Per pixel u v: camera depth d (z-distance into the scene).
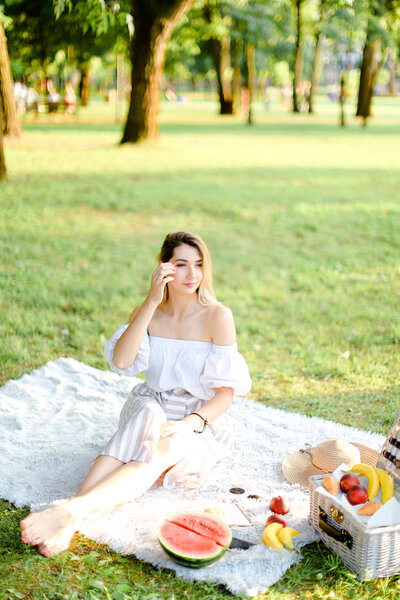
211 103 64.25
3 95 19.12
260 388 5.21
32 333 6.09
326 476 3.29
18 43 23.44
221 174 15.55
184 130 27.88
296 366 5.64
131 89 19.58
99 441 4.19
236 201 12.45
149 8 17.95
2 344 5.73
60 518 3.00
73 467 3.86
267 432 4.41
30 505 3.46
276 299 7.32
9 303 6.82
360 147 21.95
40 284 7.45
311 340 6.22
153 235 10.03
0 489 3.60
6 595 2.84
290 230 10.49
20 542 3.21
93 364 5.51
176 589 2.93
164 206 11.91
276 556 3.10
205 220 11.09
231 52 43.47
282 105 60.22
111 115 36.09
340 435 4.39
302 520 3.41
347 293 7.57
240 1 29.31
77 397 4.85
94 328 6.30
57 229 10.06
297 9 32.62
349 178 15.32
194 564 2.98
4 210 10.95
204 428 3.71
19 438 4.18
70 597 2.84
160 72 19.59
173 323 3.85
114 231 10.16
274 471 3.92
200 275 3.75
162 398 3.86
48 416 4.53
